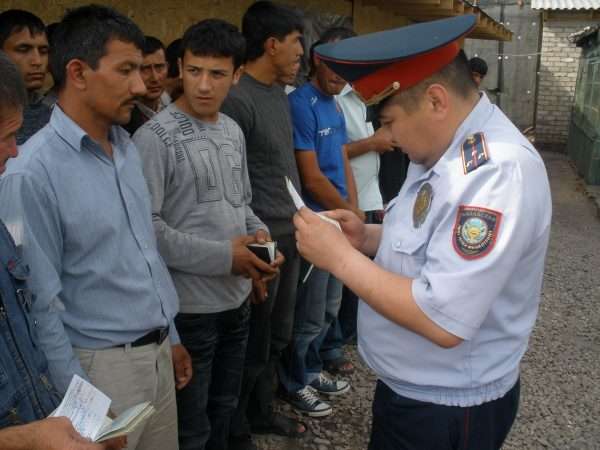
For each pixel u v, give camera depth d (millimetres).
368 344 1850
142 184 1988
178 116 2311
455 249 1530
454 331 1519
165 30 3855
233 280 2455
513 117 15805
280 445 3197
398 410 1811
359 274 1620
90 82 1772
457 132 1659
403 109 1666
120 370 1889
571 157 13648
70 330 1826
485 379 1698
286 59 2773
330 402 3635
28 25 2482
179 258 2252
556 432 3594
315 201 3287
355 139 3941
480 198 1533
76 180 1769
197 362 2455
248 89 2738
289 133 2900
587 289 6008
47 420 1330
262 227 2609
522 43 15391
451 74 1629
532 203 1538
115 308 1862
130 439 1878
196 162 2287
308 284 3277
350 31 3387
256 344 2900
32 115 2500
